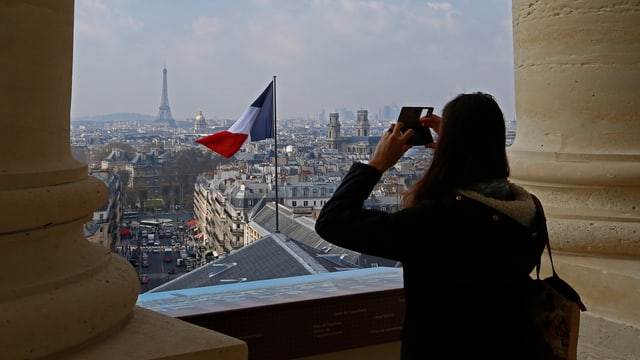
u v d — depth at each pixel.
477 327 3.28
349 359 6.07
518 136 7.06
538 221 3.42
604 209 6.25
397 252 3.34
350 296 6.04
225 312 5.51
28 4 3.38
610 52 6.22
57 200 3.47
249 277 7.16
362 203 3.52
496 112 3.48
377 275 6.97
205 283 7.06
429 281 3.35
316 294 6.07
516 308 3.37
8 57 3.32
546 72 6.57
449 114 3.48
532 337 3.41
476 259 3.29
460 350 3.28
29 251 3.45
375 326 6.16
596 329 5.99
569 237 6.21
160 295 6.14
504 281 3.32
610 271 5.95
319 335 5.89
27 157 3.45
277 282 6.62
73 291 3.54
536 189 6.66
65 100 3.76
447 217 3.29
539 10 6.58
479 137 3.43
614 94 6.22
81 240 3.89
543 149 6.60
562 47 6.43
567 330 3.32
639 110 6.20
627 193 6.20
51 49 3.55
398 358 6.29
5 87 3.33
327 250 8.19
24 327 3.27
